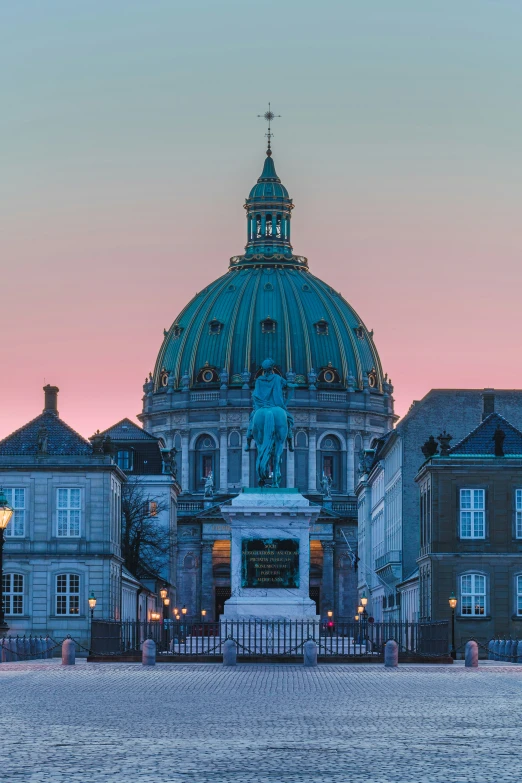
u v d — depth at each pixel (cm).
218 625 9856
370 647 10306
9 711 4631
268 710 4716
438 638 9056
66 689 5694
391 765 3347
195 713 4591
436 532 11288
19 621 12150
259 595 8669
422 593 12006
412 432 15175
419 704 4966
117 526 13125
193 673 6981
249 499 8694
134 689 5712
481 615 11212
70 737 3875
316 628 8600
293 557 8700
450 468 11319
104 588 12200
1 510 7619
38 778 3127
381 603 17800
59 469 12281
